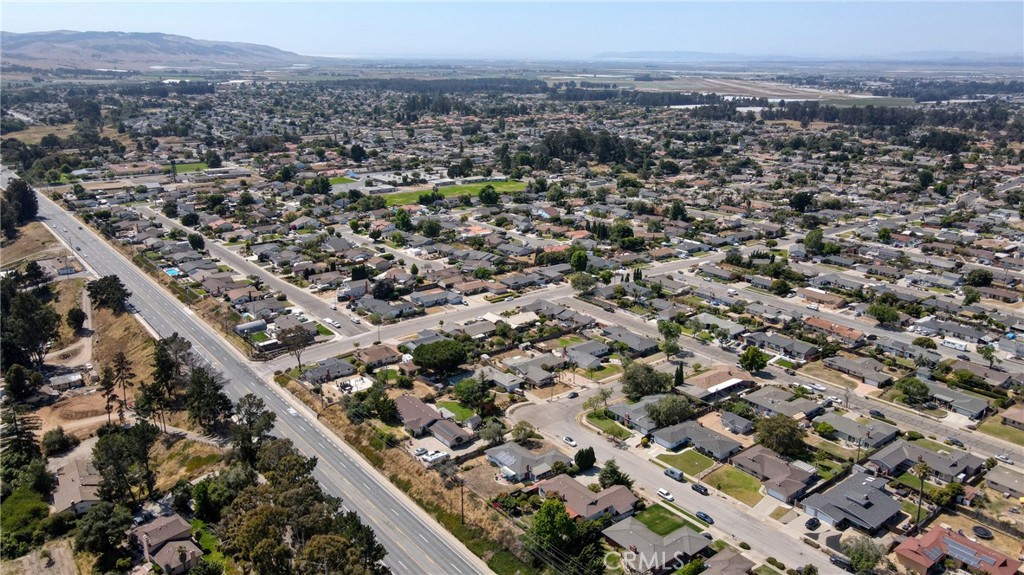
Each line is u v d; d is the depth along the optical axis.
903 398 146.38
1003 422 136.88
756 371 160.12
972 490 113.81
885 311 186.75
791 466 117.94
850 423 132.62
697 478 119.06
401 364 163.12
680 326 184.75
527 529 102.62
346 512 108.62
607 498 108.94
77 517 114.81
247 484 113.75
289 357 168.00
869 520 103.75
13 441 133.38
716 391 147.62
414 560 99.19
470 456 125.00
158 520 107.12
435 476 117.75
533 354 169.62
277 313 194.50
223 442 134.38
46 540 110.44
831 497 109.38
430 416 135.12
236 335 179.50
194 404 135.25
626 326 189.00
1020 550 99.56
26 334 170.12
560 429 135.38
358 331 184.25
